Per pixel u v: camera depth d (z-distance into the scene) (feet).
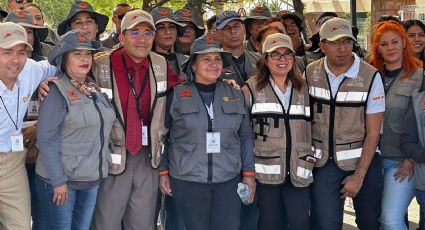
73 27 18.89
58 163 13.56
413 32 19.63
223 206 14.93
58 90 13.65
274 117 15.16
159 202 17.60
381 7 41.83
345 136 15.34
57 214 14.01
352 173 15.51
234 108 14.88
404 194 15.93
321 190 15.56
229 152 14.89
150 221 15.56
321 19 21.09
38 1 84.69
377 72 15.44
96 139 13.98
